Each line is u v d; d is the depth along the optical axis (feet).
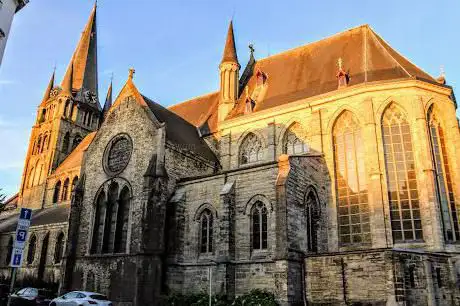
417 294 84.89
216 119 166.30
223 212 107.65
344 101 128.88
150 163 120.26
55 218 193.98
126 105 138.62
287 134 140.77
